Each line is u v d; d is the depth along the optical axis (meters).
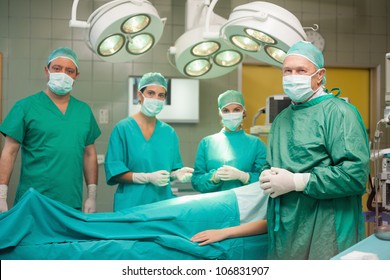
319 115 1.69
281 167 1.75
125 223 1.78
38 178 2.19
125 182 2.30
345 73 4.04
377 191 2.23
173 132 2.47
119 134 2.33
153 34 2.36
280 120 1.85
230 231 1.83
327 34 3.92
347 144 1.59
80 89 3.56
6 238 1.61
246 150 2.44
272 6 2.11
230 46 2.52
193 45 2.47
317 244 1.66
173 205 1.89
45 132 2.20
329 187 1.57
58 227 1.74
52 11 3.52
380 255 1.33
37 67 3.49
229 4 3.74
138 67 3.63
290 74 1.73
